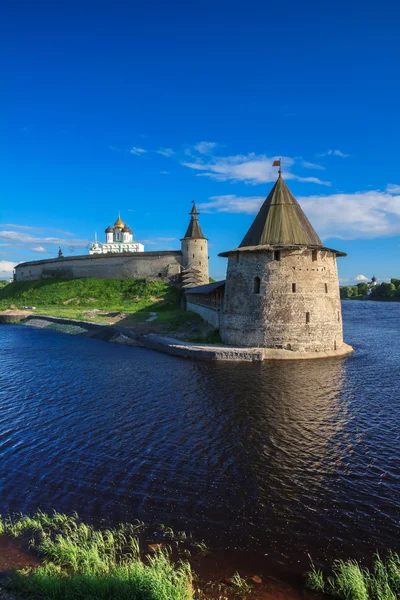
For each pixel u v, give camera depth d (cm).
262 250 2639
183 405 1630
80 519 883
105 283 6556
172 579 679
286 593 675
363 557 758
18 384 2020
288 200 2833
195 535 824
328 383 1942
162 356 2731
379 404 1616
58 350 3027
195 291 4147
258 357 2491
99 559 732
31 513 908
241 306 2767
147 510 911
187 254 6331
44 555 769
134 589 643
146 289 6000
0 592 648
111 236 10856
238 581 695
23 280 8156
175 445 1246
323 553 770
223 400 1686
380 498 947
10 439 1321
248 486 1004
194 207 6438
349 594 668
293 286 2630
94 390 1884
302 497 955
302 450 1200
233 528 845
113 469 1102
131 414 1538
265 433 1327
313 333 2631
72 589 654
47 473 1088
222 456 1167
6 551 779
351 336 3625
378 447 1216
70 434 1354
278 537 816
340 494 966
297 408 1572
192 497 959
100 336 3672
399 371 2192
